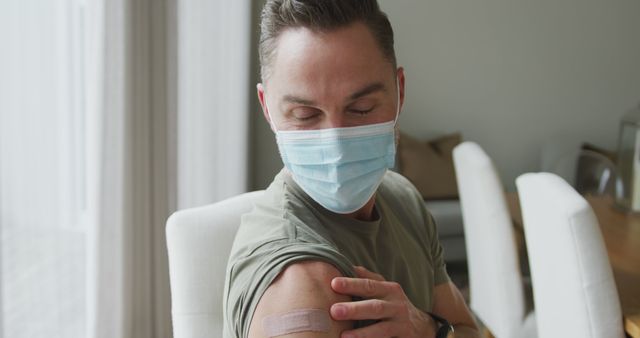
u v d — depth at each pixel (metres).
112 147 1.97
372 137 0.83
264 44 0.81
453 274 3.69
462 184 2.43
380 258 0.91
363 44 0.78
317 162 0.83
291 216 0.80
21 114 1.64
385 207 0.99
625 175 2.51
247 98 3.41
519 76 4.40
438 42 4.28
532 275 1.99
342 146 0.82
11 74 1.59
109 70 1.91
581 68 4.45
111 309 2.04
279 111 0.82
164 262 2.30
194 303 1.12
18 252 1.69
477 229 2.31
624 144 2.50
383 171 0.88
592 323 1.66
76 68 1.82
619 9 4.41
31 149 1.68
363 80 0.78
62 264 1.87
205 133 2.73
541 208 1.78
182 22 2.36
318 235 0.79
